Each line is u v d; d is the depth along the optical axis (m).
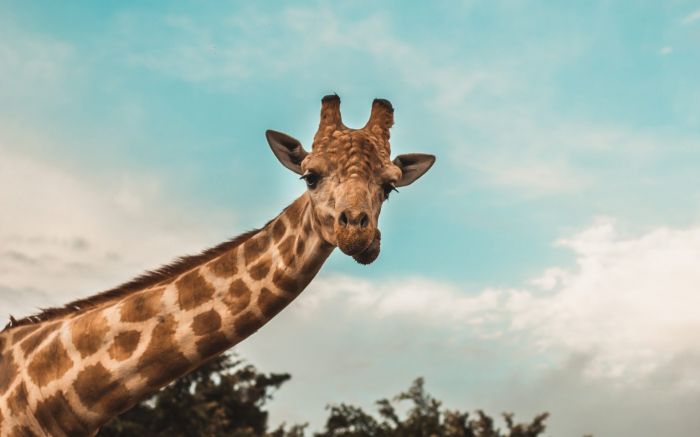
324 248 6.95
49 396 7.19
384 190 6.93
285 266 7.06
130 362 7.07
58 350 7.24
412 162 7.88
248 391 30.06
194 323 7.07
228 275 7.16
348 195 6.51
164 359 7.07
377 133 7.14
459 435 30.91
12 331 7.63
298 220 7.14
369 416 32.00
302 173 7.29
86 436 7.23
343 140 6.86
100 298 7.47
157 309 7.14
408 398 32.00
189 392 27.77
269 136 7.48
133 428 25.69
